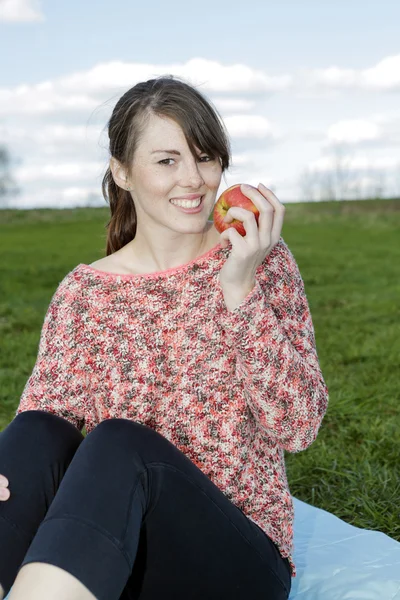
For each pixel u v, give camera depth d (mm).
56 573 1838
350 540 3139
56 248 21078
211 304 2418
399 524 3729
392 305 11523
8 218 27828
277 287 2461
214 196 2477
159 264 2520
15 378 7258
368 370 7109
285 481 2498
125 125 2434
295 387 2266
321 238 22359
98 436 2092
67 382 2471
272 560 2312
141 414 2395
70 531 1896
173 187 2396
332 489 4191
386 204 28812
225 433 2363
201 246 2555
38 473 2225
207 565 2166
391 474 4258
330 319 10492
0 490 2166
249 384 2283
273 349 2252
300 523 3318
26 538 2189
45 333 2525
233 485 2373
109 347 2436
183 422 2383
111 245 2719
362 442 4957
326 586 2768
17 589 1840
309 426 2303
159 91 2387
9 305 12227
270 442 2473
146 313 2432
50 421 2330
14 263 17953
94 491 1968
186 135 2363
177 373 2393
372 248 19875
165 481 2086
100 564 1876
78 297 2492
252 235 2266
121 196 2676
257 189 2375
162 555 2139
